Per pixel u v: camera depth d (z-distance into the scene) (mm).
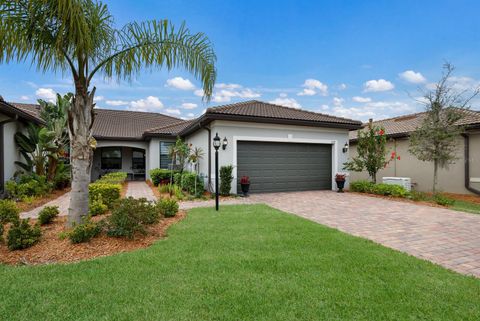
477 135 11531
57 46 4414
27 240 4172
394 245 4715
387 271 3512
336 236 5031
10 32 4188
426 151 10477
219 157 10617
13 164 10828
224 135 10703
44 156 11203
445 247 4625
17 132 11039
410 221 6543
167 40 5348
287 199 9891
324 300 2799
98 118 20938
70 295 2857
